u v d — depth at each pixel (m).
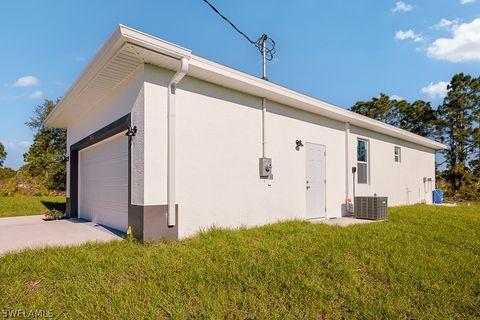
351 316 2.47
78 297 2.57
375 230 5.66
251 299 2.64
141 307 2.45
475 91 21.16
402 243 4.72
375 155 10.33
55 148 22.12
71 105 7.01
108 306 2.44
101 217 6.82
